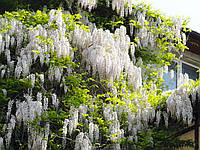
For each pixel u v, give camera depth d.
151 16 8.07
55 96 5.56
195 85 5.89
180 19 8.11
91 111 5.79
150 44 7.81
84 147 5.26
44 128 5.20
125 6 7.80
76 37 6.25
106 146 5.71
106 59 6.00
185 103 5.82
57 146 5.28
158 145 6.05
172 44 7.96
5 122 5.30
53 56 5.88
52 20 6.20
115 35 6.73
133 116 6.07
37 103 5.27
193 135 6.05
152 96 6.20
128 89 6.54
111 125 5.77
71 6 7.50
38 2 7.41
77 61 6.22
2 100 5.36
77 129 5.39
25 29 6.06
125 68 6.57
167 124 5.89
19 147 5.19
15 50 5.87
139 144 5.94
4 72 5.54
